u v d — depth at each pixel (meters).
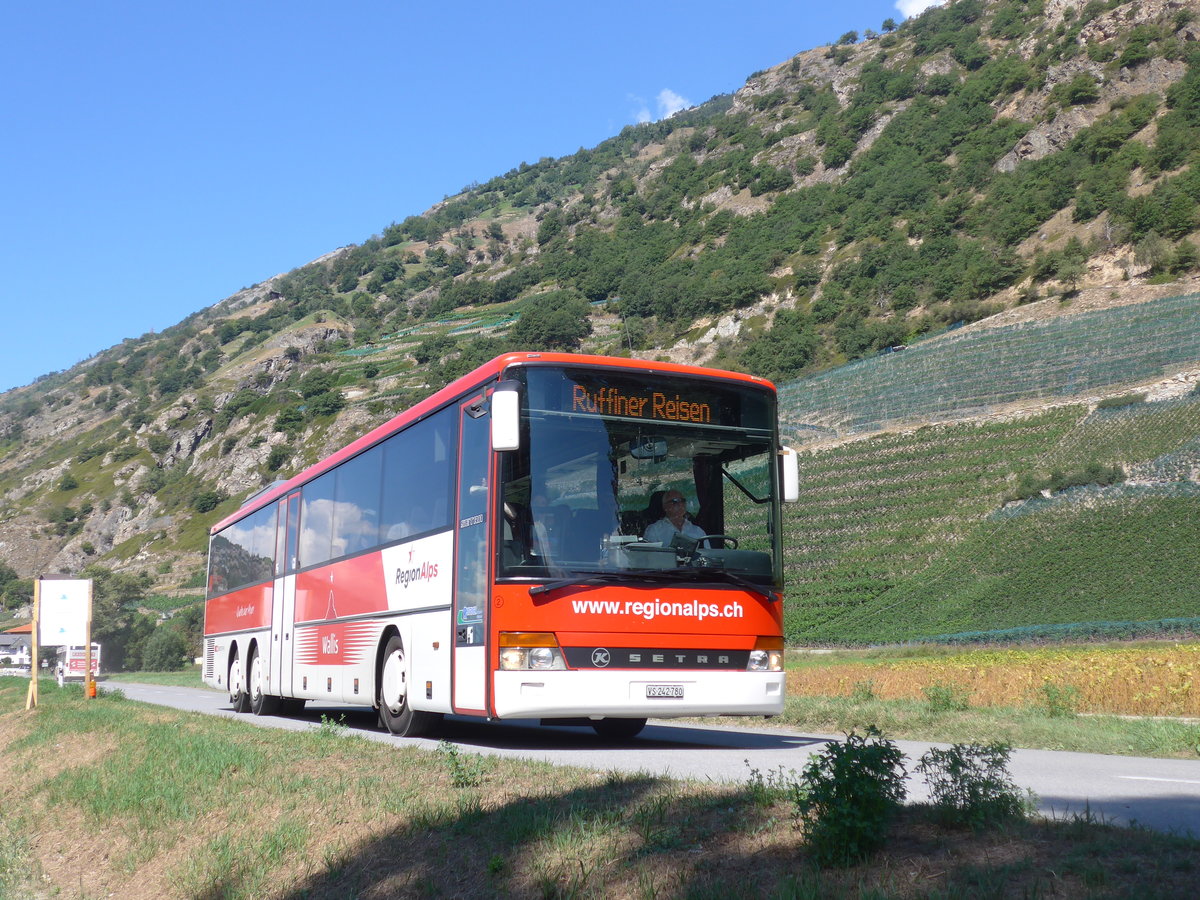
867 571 68.19
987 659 31.44
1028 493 73.56
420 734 13.21
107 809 10.01
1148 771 9.10
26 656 92.56
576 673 10.00
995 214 175.50
